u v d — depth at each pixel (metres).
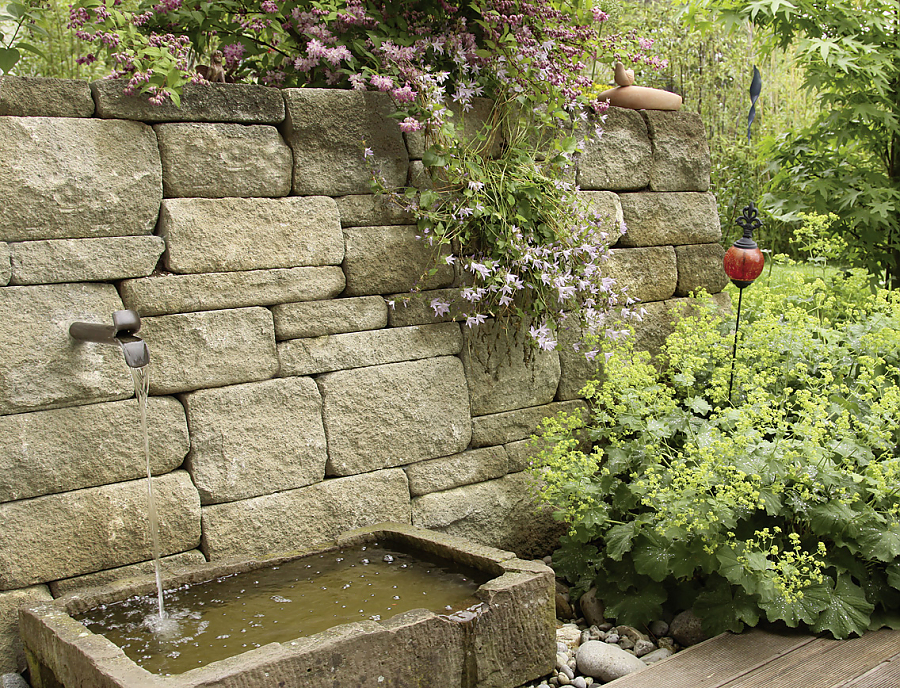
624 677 2.50
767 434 3.37
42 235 2.42
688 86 7.18
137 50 2.70
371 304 3.04
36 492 2.44
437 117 2.96
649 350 3.85
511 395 3.43
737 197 6.45
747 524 3.00
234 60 3.38
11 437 2.39
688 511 2.73
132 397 2.59
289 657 2.00
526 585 2.48
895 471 2.83
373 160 3.04
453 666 2.32
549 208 3.30
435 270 3.04
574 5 3.46
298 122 2.85
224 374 2.74
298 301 2.89
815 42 4.36
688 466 3.18
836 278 4.45
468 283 3.27
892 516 2.86
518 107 3.42
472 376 3.31
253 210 2.77
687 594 3.00
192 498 2.69
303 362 2.90
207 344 2.70
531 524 3.50
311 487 2.93
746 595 2.79
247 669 1.93
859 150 5.22
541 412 3.54
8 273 2.36
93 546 2.53
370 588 2.55
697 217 4.02
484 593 2.41
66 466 2.48
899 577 2.84
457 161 3.05
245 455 2.79
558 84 3.32
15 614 2.41
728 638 2.73
